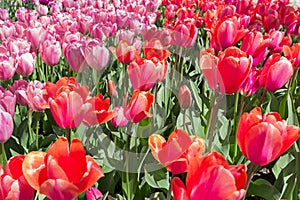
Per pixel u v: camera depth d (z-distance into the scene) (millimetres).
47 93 889
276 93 1762
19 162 589
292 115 1237
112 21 1975
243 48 1143
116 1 2779
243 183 560
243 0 2137
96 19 2045
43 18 2090
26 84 1202
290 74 980
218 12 2082
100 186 1093
